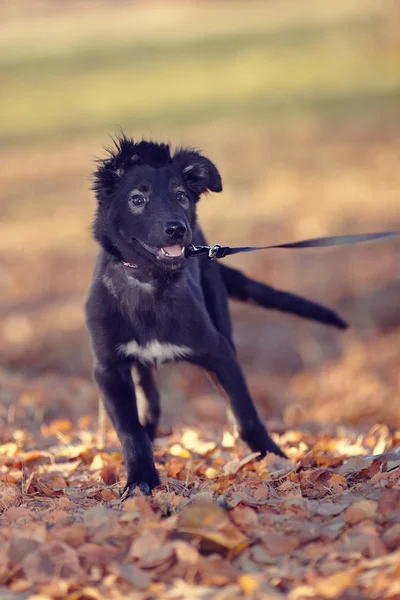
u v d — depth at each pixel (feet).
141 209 21.43
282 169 88.12
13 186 91.15
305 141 98.53
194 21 194.59
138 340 21.71
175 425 31.96
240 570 14.94
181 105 122.31
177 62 152.35
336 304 55.47
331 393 42.19
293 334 52.37
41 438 27.27
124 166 22.08
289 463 21.22
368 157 90.27
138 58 158.51
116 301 21.70
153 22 199.11
